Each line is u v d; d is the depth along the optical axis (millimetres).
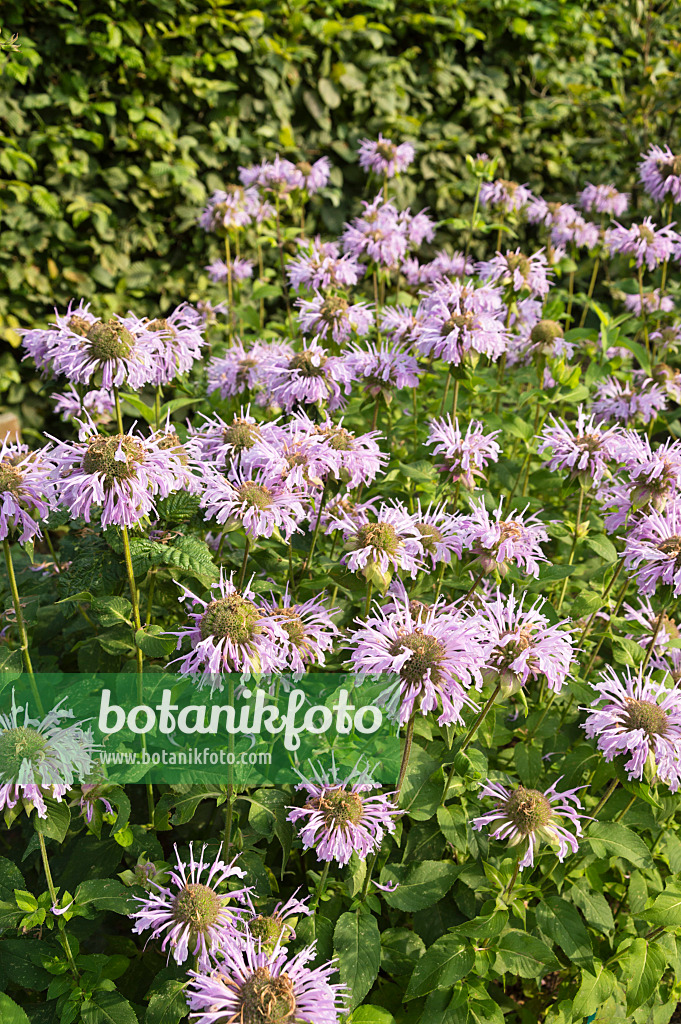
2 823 3166
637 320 4949
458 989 2443
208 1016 1885
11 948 2400
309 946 2146
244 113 6523
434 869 2584
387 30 6836
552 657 2387
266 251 6473
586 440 3109
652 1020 2791
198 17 6156
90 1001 2312
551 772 3055
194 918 2061
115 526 2729
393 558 2545
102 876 2627
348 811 2273
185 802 2598
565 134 8023
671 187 4750
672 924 2570
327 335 3691
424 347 3494
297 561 3273
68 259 5984
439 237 7297
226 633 2211
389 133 7102
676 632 3230
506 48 7812
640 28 7852
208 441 2926
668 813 2746
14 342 5695
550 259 5648
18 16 5594
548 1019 2656
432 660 2217
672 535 2762
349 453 2812
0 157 5488
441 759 2738
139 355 2719
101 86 5984
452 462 3178
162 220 6332
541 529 2758
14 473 2439
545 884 2809
